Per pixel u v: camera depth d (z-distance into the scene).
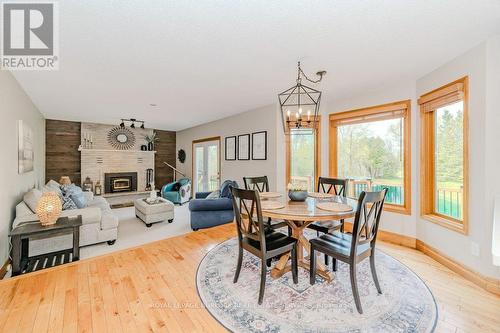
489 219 1.98
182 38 1.95
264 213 1.98
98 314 1.61
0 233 2.42
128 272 2.20
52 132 5.70
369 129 3.55
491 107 1.97
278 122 4.12
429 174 2.84
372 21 1.71
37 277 2.07
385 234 3.25
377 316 1.61
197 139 6.64
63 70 2.63
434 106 2.64
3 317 1.56
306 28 1.80
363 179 3.61
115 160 6.59
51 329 1.46
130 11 1.59
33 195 3.00
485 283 1.97
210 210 3.85
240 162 4.95
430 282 2.08
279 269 2.20
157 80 2.96
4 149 2.54
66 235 2.97
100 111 4.78
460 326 1.53
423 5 1.53
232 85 3.16
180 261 2.45
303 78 2.85
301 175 4.13
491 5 1.53
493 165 1.97
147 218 4.12
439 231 2.56
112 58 2.33
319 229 2.50
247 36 1.92
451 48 2.13
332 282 2.06
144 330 1.47
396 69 2.61
